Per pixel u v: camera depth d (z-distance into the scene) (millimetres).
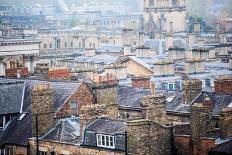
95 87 92438
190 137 78562
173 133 79062
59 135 84438
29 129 88750
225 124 78500
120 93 104312
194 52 180500
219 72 152375
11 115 92938
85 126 81375
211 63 174875
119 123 79750
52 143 84250
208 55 182875
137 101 100312
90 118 82125
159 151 77562
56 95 92312
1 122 92500
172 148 78438
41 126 86312
